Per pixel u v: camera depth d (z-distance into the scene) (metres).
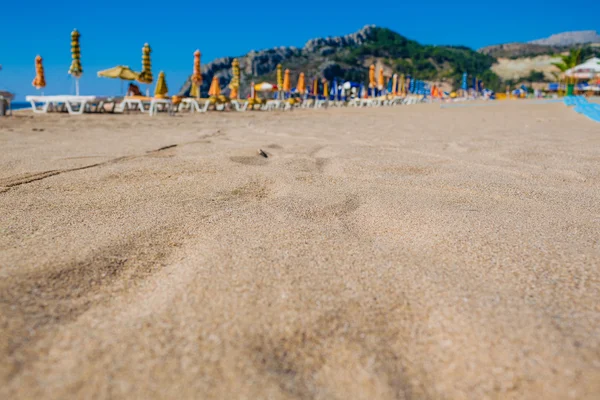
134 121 7.14
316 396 0.60
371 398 0.60
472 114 8.97
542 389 0.60
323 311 0.80
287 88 20.92
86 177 1.93
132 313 0.78
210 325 0.75
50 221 1.30
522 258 1.04
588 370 0.63
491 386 0.62
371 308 0.82
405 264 1.01
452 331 0.74
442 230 1.25
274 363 0.66
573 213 1.45
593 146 3.15
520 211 1.47
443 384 0.62
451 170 2.19
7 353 0.65
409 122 6.68
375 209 1.47
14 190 1.69
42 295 0.83
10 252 1.03
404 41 121.12
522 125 5.64
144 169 2.11
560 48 142.88
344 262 1.02
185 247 1.11
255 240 1.15
